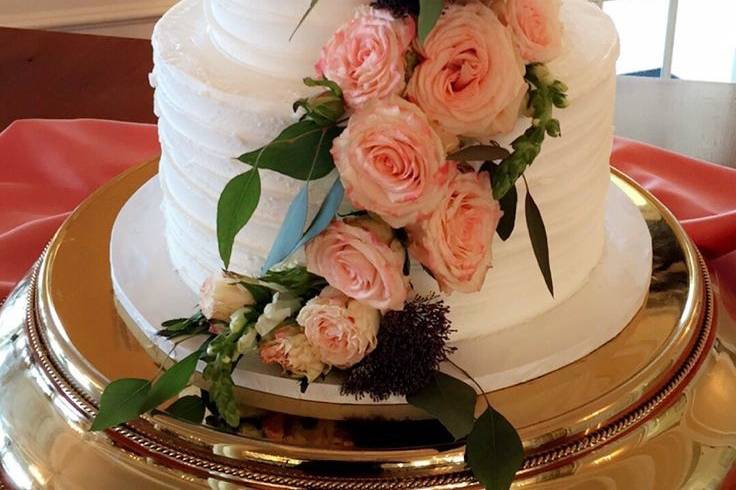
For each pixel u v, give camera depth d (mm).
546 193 930
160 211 1138
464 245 837
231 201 842
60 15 2330
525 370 935
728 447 940
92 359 973
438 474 870
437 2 792
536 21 838
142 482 896
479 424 866
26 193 1378
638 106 1582
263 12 902
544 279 910
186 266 1021
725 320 1077
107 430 924
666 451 918
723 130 1516
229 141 901
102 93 1653
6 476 954
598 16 1011
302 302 880
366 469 871
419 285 915
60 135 1462
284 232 862
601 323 978
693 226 1228
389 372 879
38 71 1712
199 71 916
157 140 1468
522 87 832
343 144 810
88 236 1136
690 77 2486
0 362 1041
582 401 919
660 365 953
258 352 922
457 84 818
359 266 836
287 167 834
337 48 823
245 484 877
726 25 2666
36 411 974
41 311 1038
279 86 896
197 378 947
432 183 809
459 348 950
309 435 894
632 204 1138
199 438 895
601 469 896
